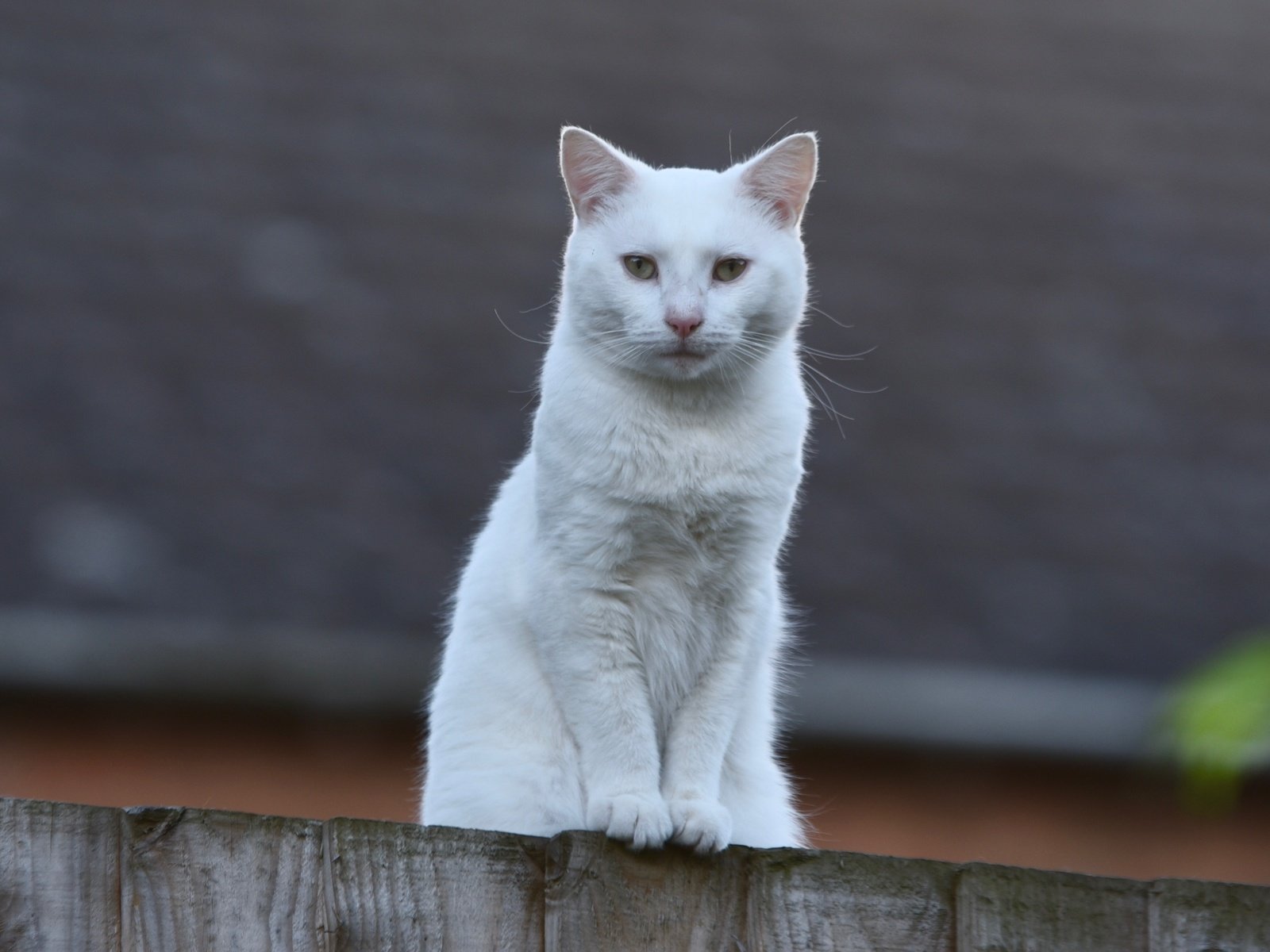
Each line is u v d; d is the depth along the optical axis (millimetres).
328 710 9781
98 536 10289
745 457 5688
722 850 4395
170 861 3959
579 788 5812
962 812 10148
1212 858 10164
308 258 12547
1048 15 16047
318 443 11164
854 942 4082
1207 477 11727
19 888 3924
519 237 12992
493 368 11914
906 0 16000
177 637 9758
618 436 5621
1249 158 14602
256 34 14492
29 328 11586
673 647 5812
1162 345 12719
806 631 10164
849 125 14352
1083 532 11164
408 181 13336
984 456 11609
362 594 10156
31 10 14242
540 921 4051
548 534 5668
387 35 14719
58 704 9828
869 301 12641
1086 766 10023
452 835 4055
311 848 4000
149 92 13703
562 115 14102
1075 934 4059
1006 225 13594
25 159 12867
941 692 9953
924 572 10703
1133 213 13859
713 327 5703
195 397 11344
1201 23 16203
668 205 6012
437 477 11047
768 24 15477
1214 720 3082
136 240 12422
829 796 10102
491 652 5926
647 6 15477
